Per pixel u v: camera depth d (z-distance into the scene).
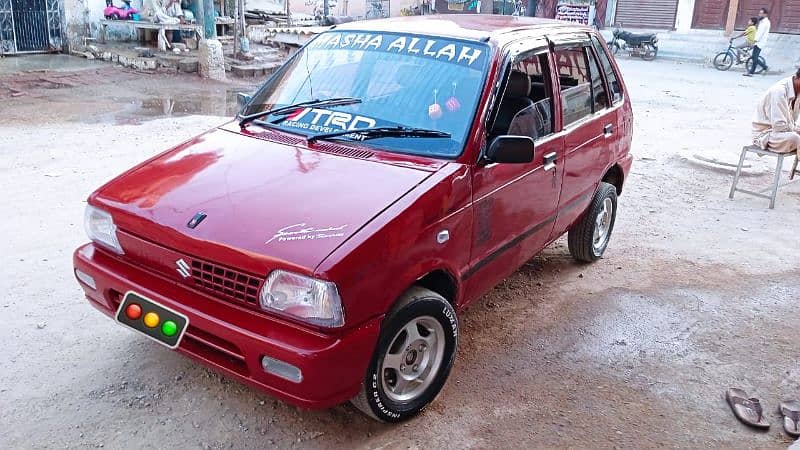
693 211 6.89
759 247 5.95
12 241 5.04
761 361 4.08
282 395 2.76
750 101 14.24
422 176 3.18
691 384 3.80
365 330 2.79
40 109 10.01
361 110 3.69
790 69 20.42
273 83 4.23
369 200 2.98
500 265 3.86
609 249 5.77
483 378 3.73
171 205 3.04
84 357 3.64
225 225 2.86
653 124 11.21
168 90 12.33
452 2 26.20
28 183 6.39
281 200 2.99
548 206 4.21
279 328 2.70
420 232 3.01
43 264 4.69
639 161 8.77
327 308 2.64
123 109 10.45
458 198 3.25
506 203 3.70
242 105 4.32
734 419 3.50
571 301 4.73
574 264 5.41
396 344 3.13
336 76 3.97
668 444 3.27
